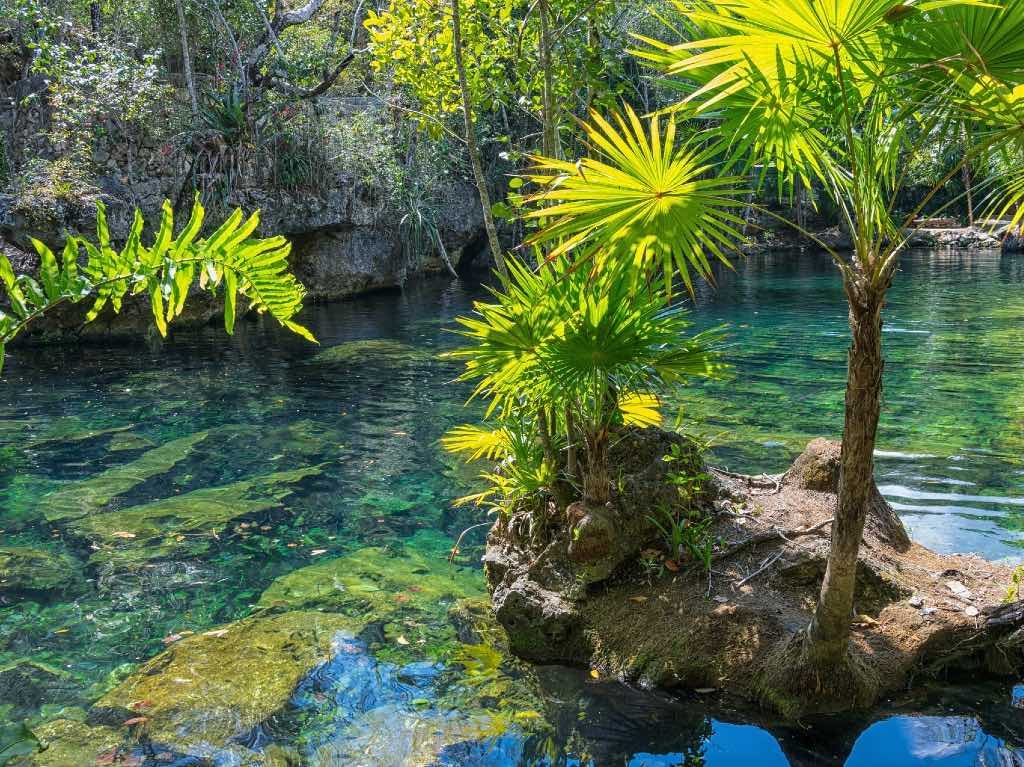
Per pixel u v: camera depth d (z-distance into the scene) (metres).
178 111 16.30
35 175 13.48
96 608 4.20
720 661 3.27
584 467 3.97
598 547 3.66
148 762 2.90
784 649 3.17
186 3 17.42
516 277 3.66
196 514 5.57
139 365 11.30
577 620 3.62
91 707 3.27
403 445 7.18
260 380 10.14
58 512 5.64
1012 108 2.42
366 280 19.78
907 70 2.36
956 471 5.84
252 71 18.31
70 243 2.86
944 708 3.10
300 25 19.61
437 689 3.35
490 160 23.73
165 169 15.41
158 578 4.56
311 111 18.58
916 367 9.71
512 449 4.12
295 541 5.08
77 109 14.05
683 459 4.07
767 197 32.03
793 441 6.77
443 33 5.54
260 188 16.98
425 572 4.58
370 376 10.28
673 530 3.81
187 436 7.59
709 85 2.41
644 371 3.79
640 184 2.47
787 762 2.81
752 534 3.84
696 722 3.05
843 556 2.86
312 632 3.87
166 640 3.84
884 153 2.70
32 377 10.50
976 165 2.69
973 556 4.12
